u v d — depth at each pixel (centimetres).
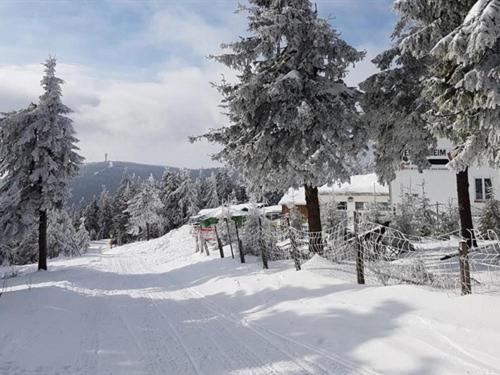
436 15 1140
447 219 2091
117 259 2900
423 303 647
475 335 516
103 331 729
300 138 1279
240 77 1393
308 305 765
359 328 613
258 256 1587
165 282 1482
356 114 1258
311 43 1262
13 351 584
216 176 9181
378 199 3159
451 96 1048
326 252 1213
